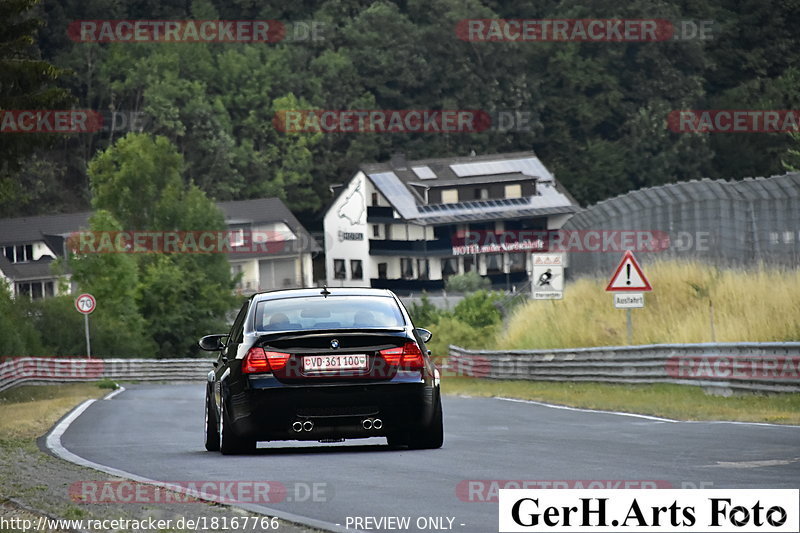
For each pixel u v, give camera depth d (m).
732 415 62.66
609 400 84.69
